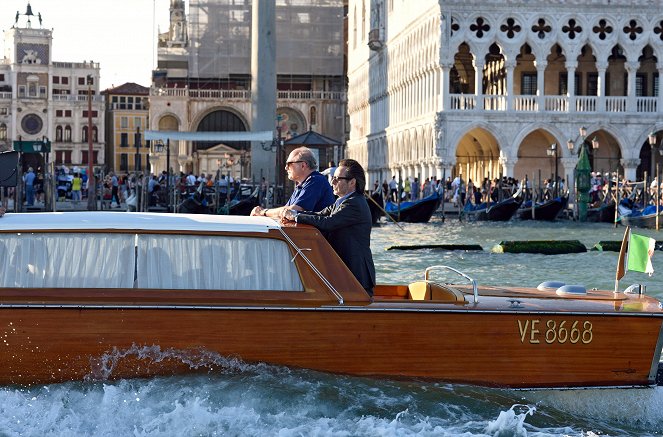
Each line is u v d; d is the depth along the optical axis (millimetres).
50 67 164875
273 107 63875
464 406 11469
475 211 63406
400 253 36719
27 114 163875
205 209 58500
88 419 10891
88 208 64188
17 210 49469
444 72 75000
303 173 13422
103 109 160500
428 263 33062
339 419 11070
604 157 79500
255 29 63688
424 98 80938
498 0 74375
